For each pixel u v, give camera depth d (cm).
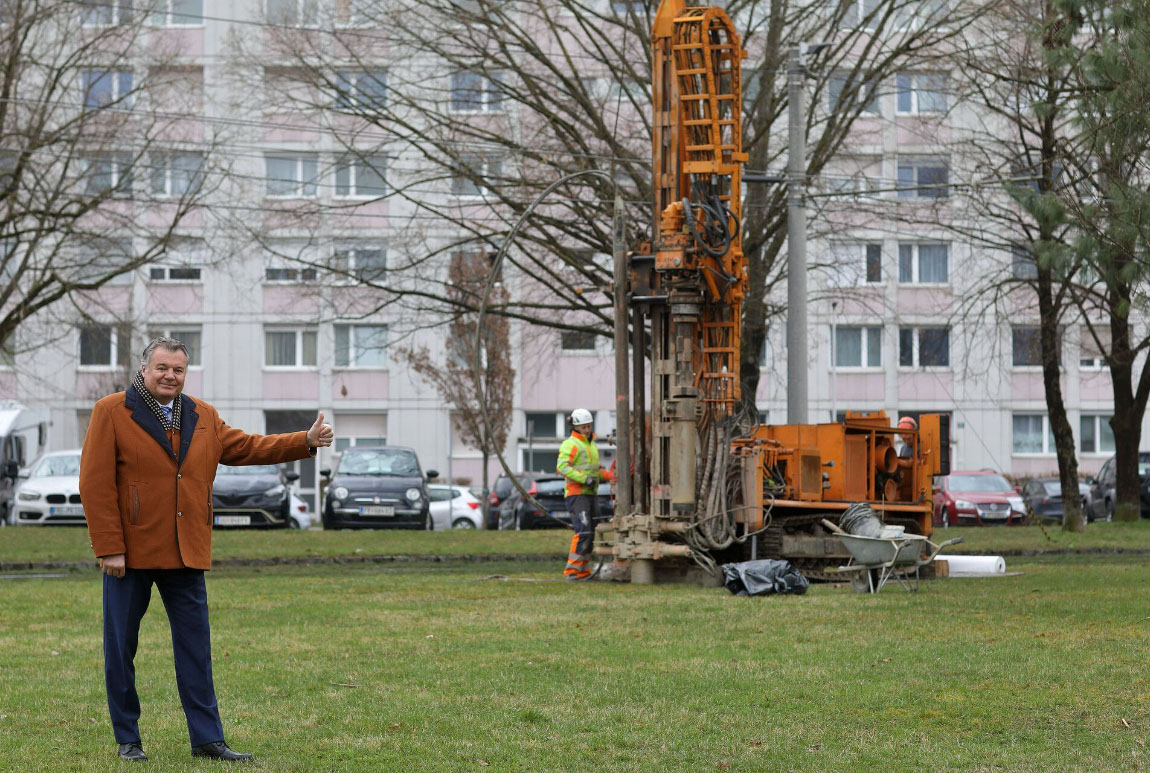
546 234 2820
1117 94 1561
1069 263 1659
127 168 3109
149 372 734
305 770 705
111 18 3259
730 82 1825
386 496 3247
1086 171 1731
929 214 3528
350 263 3447
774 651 1105
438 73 2986
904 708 865
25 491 3450
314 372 5497
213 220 3428
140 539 726
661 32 1797
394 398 5519
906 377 5566
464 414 4631
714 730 805
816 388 5566
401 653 1104
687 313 1769
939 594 1585
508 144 2809
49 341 3588
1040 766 712
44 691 929
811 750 754
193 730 735
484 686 945
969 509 4150
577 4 2831
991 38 2805
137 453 727
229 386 5459
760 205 2819
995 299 3294
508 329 4628
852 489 1978
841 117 2950
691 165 1770
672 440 1786
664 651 1109
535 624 1302
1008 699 883
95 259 3183
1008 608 1401
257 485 3200
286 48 2852
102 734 795
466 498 4188
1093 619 1295
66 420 5416
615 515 1831
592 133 2864
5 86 2973
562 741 775
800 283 2489
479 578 1916
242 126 3431
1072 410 5666
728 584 1647
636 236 1859
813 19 2964
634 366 1833
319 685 949
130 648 738
